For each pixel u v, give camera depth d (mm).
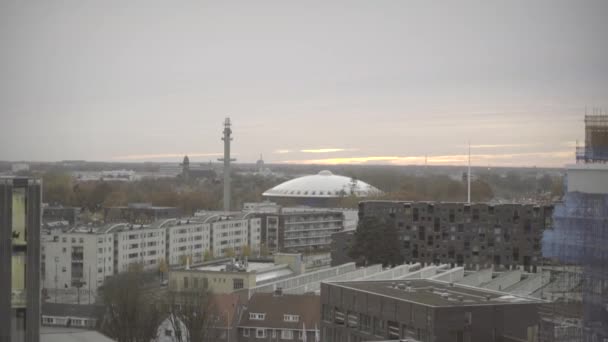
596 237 154375
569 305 162125
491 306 159250
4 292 104125
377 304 171375
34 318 105625
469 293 176625
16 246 105062
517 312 161125
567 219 160125
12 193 104375
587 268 155500
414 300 164750
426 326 157500
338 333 182500
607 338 151750
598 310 153000
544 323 158875
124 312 198500
